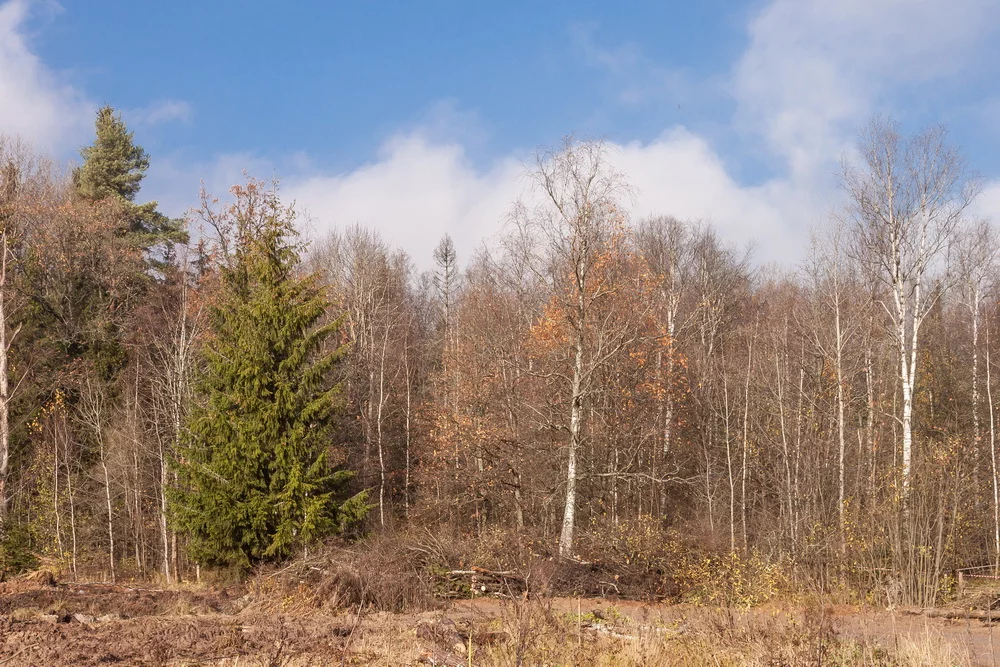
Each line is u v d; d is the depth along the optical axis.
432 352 46.59
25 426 31.27
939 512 20.03
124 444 30.53
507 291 34.19
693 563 22.02
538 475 27.86
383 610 17.16
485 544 21.34
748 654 10.27
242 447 24.56
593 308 25.45
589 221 24.61
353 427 38.81
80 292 36.16
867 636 11.01
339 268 50.16
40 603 15.98
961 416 35.03
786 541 23.31
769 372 34.06
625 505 31.20
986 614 16.52
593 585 20.48
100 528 30.19
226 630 13.20
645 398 30.59
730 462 29.50
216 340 27.03
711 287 45.34
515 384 31.38
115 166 45.22
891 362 33.94
